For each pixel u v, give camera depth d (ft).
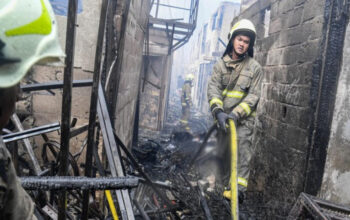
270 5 13.58
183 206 9.39
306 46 9.70
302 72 9.80
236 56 9.52
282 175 10.63
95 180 3.68
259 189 12.85
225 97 9.73
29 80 9.50
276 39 12.50
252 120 9.25
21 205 2.25
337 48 8.41
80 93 9.61
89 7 9.18
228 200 8.98
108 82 9.18
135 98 17.95
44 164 9.14
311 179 8.91
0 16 1.73
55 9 9.05
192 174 14.03
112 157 6.18
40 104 9.75
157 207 10.28
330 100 8.63
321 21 8.86
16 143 6.47
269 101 12.78
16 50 1.74
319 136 8.77
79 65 9.40
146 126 32.04
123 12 9.14
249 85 9.34
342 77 8.48
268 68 13.23
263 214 9.56
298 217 6.48
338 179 8.76
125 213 4.87
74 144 9.82
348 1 8.16
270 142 12.25
